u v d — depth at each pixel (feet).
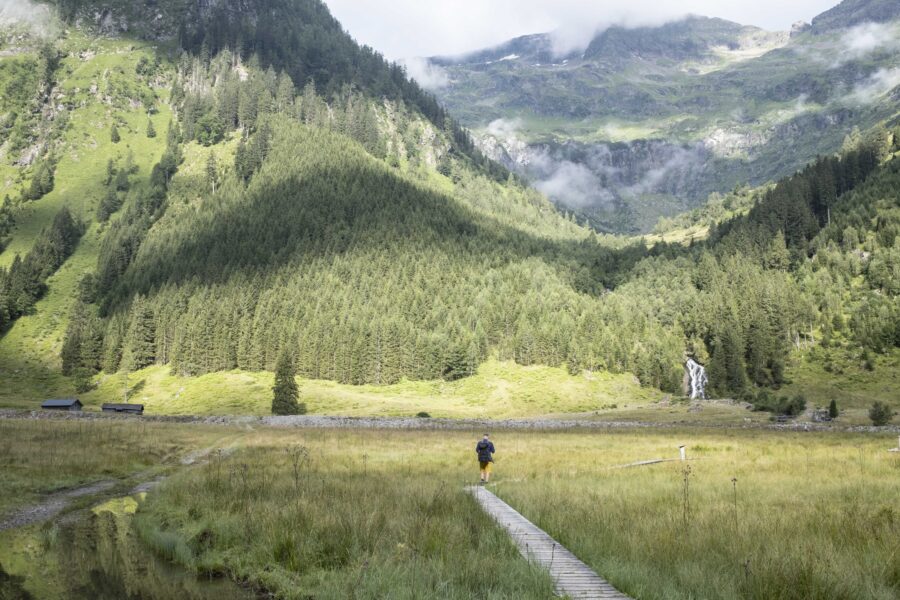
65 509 78.38
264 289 602.03
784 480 91.86
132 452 130.72
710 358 513.04
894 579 40.37
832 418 345.51
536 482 89.30
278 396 369.30
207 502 70.79
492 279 634.43
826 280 554.05
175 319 553.23
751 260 627.46
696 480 91.25
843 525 53.88
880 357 462.19
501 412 409.49
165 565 55.31
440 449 151.84
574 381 473.67
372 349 489.67
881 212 609.42
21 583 50.44
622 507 65.05
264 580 48.34
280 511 61.62
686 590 38.93
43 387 506.48
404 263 648.79
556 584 41.16
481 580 42.22
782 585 38.04
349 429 253.24
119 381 509.35
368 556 48.03
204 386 473.67
